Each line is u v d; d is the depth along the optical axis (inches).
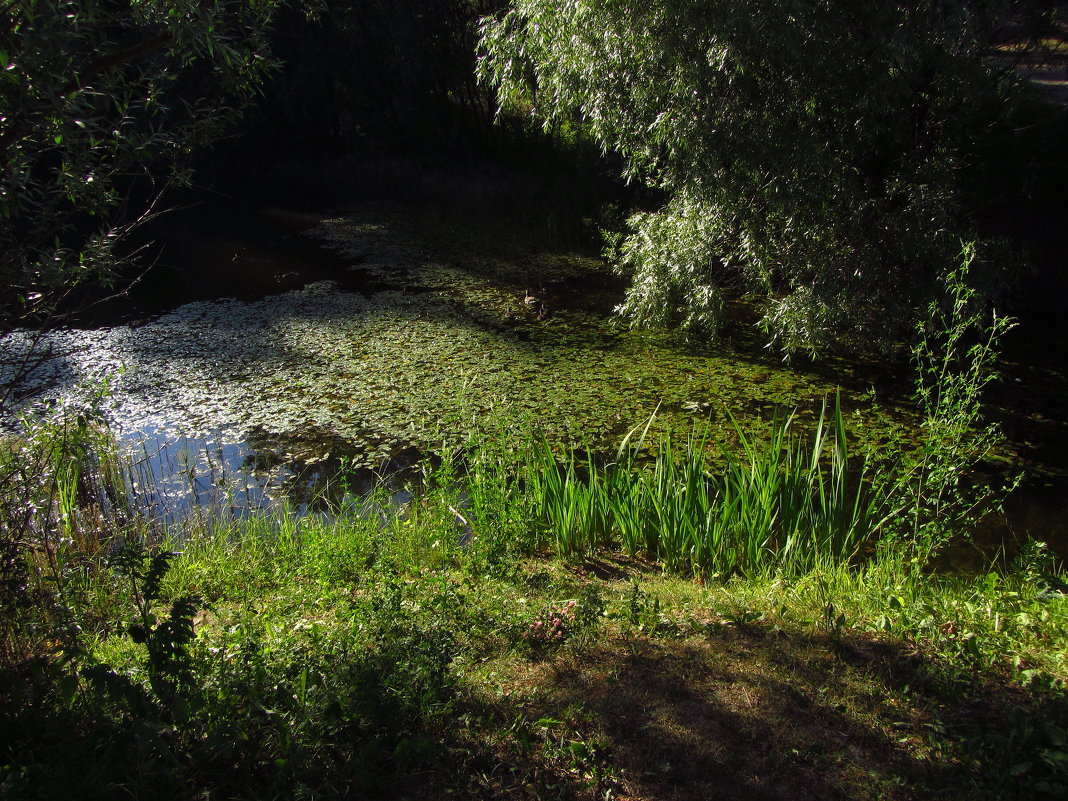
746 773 110.0
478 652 143.9
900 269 374.0
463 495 265.4
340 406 354.3
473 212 767.1
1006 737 114.7
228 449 317.1
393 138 978.7
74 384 382.3
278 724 112.3
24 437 255.9
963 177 423.8
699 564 204.1
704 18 343.0
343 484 268.1
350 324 472.4
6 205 114.9
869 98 339.6
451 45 898.7
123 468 297.9
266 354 424.2
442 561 209.3
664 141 389.4
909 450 296.0
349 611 154.9
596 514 226.7
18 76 106.0
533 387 367.9
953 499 262.5
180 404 361.4
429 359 409.7
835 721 121.3
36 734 114.1
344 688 122.0
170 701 114.4
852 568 203.6
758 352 409.4
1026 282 454.0
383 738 115.0
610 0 357.1
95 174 127.9
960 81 353.4
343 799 103.1
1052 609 153.3
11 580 143.8
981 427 325.1
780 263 395.2
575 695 128.3
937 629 146.5
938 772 109.4
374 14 868.6
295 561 211.8
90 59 122.9
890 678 132.1
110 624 170.1
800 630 151.1
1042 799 102.6
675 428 320.2
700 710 124.1
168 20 118.3
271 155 991.6
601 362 399.2
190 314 502.0
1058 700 123.6
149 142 133.5
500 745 115.0
